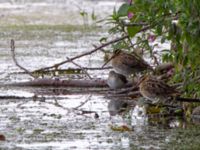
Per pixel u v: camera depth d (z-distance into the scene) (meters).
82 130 16.94
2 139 15.95
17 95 21.00
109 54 24.98
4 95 20.89
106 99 20.69
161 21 18.80
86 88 22.00
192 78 18.94
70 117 18.33
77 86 22.11
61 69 23.97
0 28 35.16
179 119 18.25
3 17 38.94
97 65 25.16
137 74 22.30
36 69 24.16
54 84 22.27
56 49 28.58
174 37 18.62
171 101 19.20
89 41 30.62
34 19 38.53
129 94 20.89
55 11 41.88
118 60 21.36
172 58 19.67
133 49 22.42
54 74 23.70
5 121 17.78
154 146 15.52
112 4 44.22
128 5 20.05
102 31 34.19
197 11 17.77
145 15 19.14
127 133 16.66
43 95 21.14
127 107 19.58
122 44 21.69
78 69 24.03
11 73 23.98
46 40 31.25
